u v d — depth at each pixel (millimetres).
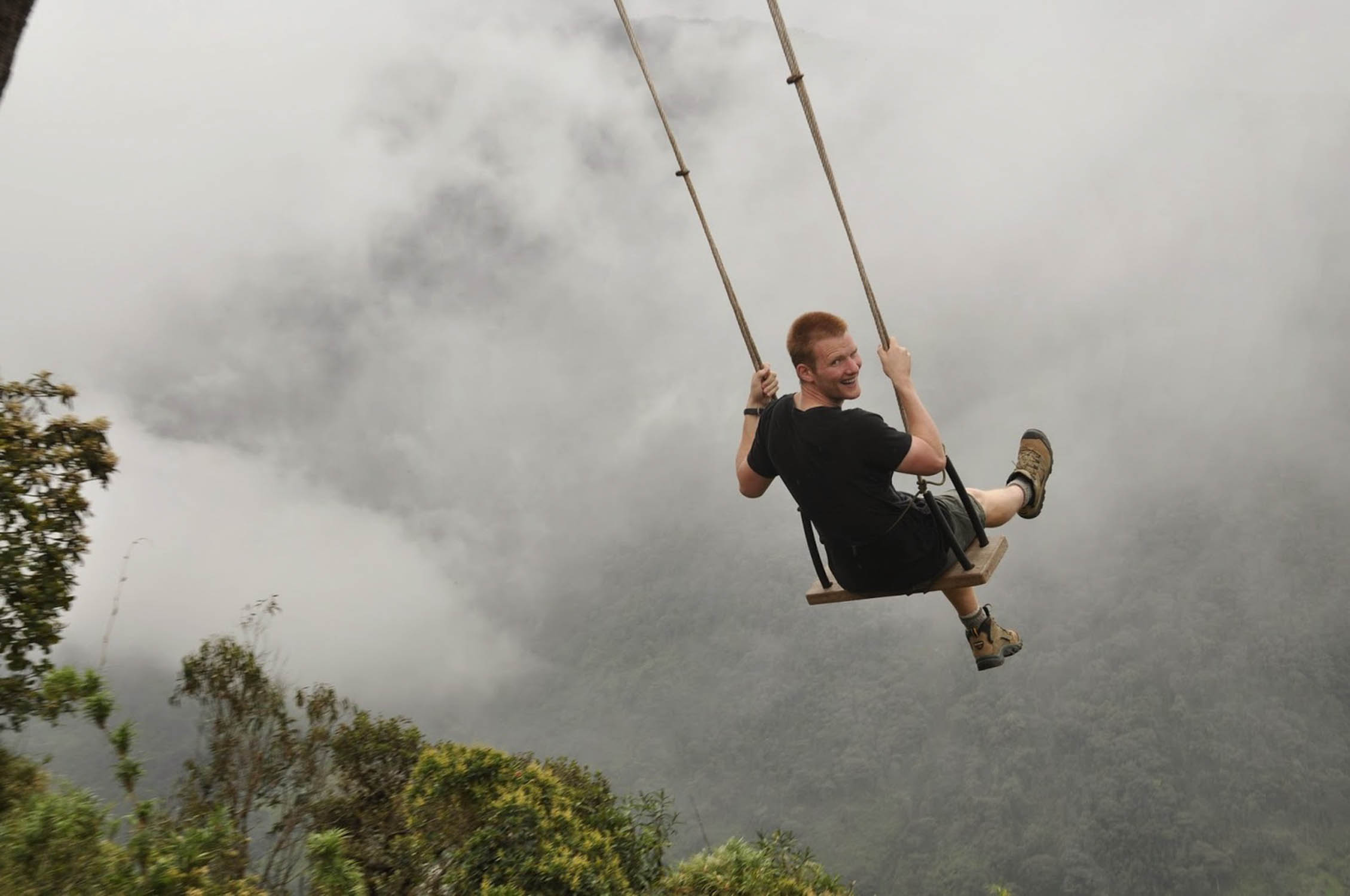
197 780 4848
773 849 6465
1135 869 152000
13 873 3273
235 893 3559
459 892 4973
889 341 2973
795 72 3174
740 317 3305
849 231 3020
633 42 3582
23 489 4891
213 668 5223
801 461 2811
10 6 1925
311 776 5324
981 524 3059
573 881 4992
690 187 3424
